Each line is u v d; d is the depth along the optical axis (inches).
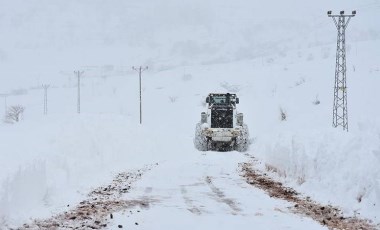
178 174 852.0
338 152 586.9
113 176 797.2
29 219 454.6
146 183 728.3
